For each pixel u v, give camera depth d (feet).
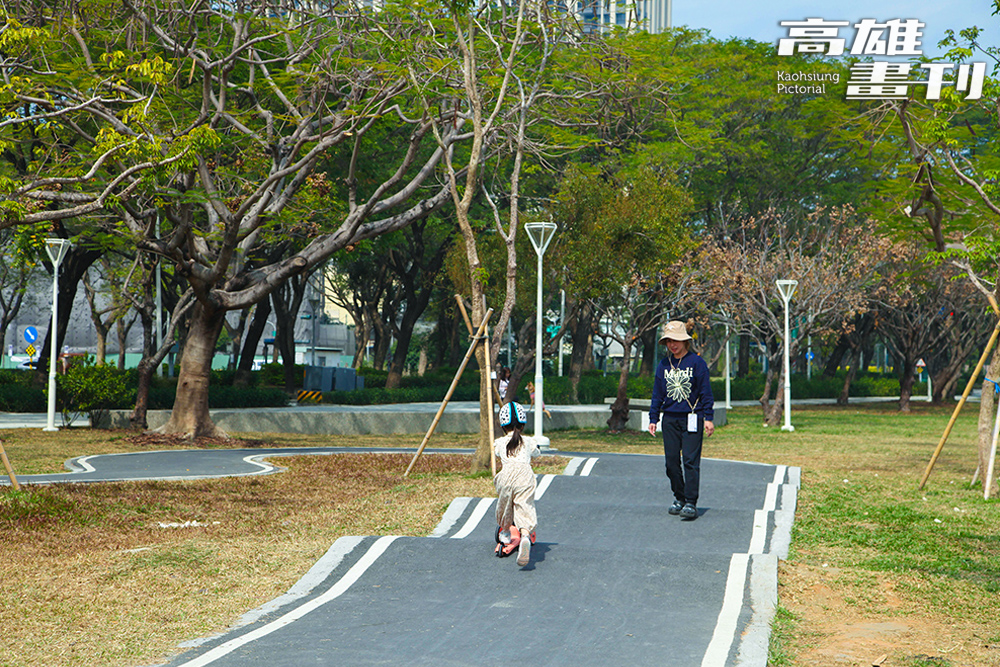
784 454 63.72
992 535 32.07
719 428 91.97
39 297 161.38
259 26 60.13
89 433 72.49
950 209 50.14
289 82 61.57
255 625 20.81
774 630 20.38
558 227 73.92
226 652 18.56
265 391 108.47
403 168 62.39
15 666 17.85
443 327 173.78
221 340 190.39
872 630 20.54
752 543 29.01
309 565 26.48
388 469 49.78
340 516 34.63
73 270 100.68
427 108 47.50
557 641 19.35
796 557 27.84
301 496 39.81
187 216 56.24
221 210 61.05
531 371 177.78
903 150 50.06
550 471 45.70
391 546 27.50
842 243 104.17
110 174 55.06
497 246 77.30
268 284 66.39
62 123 51.70
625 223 71.46
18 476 44.34
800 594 23.54
